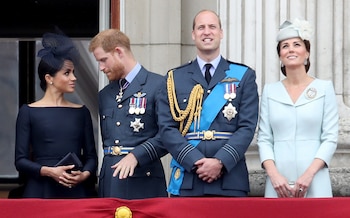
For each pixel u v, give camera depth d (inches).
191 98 1090.7
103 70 1140.5
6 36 1684.3
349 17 1279.5
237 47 1279.5
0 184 1664.6
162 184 1138.0
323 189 1072.2
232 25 1282.0
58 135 1157.1
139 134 1126.4
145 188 1122.7
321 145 1080.8
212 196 1068.5
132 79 1140.5
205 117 1084.5
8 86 1678.2
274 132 1098.7
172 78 1105.4
